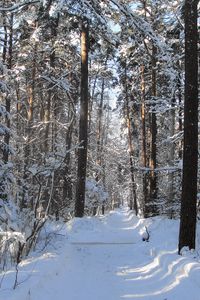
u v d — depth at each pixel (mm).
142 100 32094
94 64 38469
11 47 26078
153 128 26938
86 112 21453
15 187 12836
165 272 10016
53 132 30734
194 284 8430
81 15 18875
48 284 8383
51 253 10945
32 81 27844
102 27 19438
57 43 26797
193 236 11727
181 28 20719
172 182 23016
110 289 8984
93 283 9359
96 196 29984
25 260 9883
